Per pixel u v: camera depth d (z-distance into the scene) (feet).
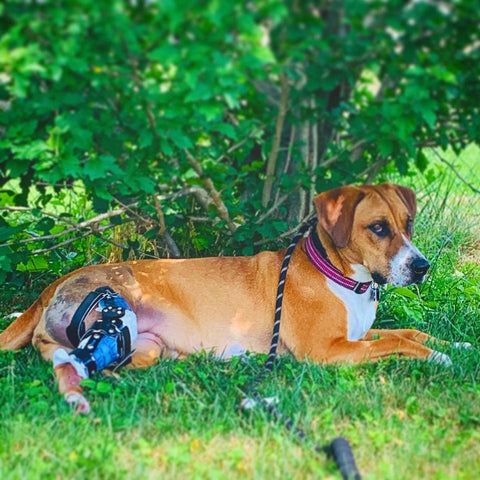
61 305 8.80
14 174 8.77
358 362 8.90
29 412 8.10
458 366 8.84
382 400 8.39
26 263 9.86
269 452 7.73
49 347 8.82
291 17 8.50
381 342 8.96
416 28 8.49
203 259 9.32
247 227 9.96
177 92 8.28
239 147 9.79
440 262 11.05
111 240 10.17
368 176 10.01
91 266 9.21
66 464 7.55
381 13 8.54
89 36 8.11
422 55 8.63
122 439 7.90
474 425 8.16
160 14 7.82
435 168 13.58
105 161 8.50
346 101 9.98
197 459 7.71
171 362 8.95
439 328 9.78
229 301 9.12
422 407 8.34
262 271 9.19
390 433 7.97
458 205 11.99
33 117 8.56
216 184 9.62
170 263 9.28
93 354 8.47
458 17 8.45
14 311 10.11
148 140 8.46
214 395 8.45
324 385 8.57
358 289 9.02
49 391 8.38
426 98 8.59
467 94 9.14
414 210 9.04
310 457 7.69
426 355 8.92
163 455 7.72
